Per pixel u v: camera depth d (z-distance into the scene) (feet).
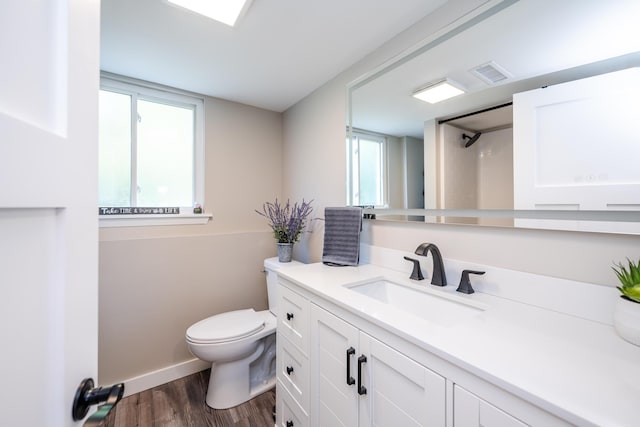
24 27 1.09
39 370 1.18
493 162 3.36
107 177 5.85
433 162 4.02
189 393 5.82
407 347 2.42
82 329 1.45
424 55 4.10
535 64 3.01
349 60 5.24
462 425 2.01
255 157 7.52
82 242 1.47
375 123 4.92
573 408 1.51
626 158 2.43
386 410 2.63
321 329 3.57
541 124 2.96
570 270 2.79
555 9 2.87
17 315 1.07
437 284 3.74
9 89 1.00
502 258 3.30
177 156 6.64
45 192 1.18
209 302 6.73
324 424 3.49
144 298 5.96
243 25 4.23
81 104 1.47
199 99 6.77
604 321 2.56
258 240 7.43
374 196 4.99
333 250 5.20
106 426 4.93
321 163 6.29
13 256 1.05
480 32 3.46
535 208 3.00
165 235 6.24
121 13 3.92
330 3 3.80
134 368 5.84
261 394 5.83
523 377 1.77
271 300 6.46
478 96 3.50
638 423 1.41
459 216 3.72
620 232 2.46
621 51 2.47
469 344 2.19
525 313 2.83
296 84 6.19
